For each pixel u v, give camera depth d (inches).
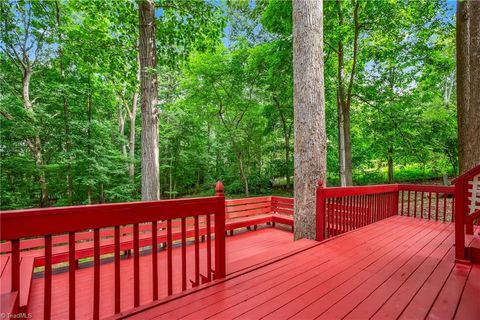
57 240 135.7
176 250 166.6
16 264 50.0
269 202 247.9
